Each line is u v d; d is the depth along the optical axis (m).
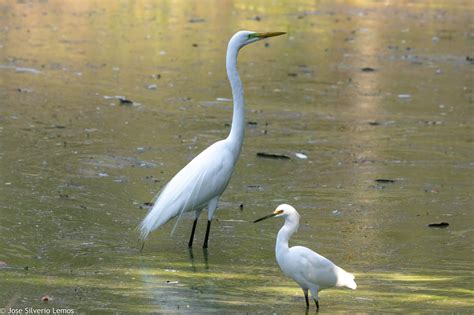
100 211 11.86
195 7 34.09
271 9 34.34
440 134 17.08
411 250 10.79
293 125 17.47
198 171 10.62
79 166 13.93
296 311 8.59
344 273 8.57
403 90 21.02
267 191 13.21
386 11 34.75
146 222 10.54
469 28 30.83
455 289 9.38
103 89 19.67
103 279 9.44
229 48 11.39
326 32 29.19
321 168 14.59
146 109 18.11
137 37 26.77
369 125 17.67
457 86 21.56
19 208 11.76
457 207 12.62
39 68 21.44
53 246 10.46
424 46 27.00
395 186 13.65
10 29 26.89
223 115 17.95
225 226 11.64
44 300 8.63
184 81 20.97
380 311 8.62
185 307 8.61
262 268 10.08
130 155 14.70
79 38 26.03
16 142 15.12
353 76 22.47
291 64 23.80
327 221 11.88
